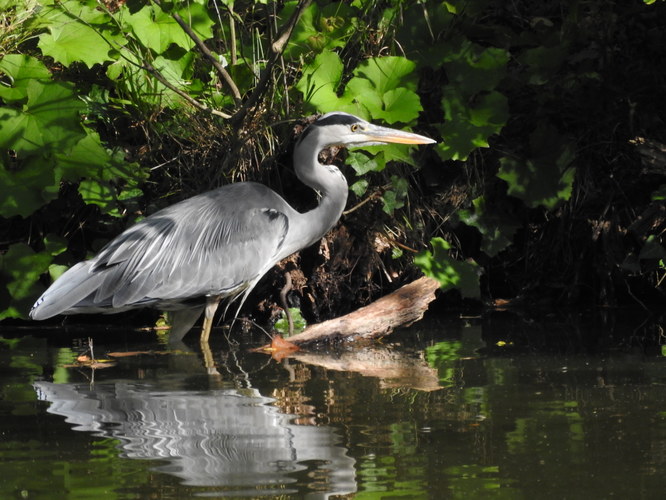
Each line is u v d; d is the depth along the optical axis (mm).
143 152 11953
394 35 11945
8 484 4992
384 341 10008
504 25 13516
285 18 11922
